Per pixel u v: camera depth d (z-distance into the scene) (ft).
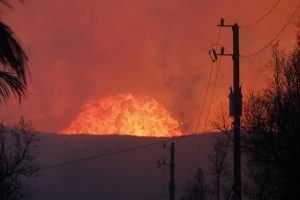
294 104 207.62
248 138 220.02
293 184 199.11
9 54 45.80
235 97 207.62
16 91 49.57
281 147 207.00
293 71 214.90
